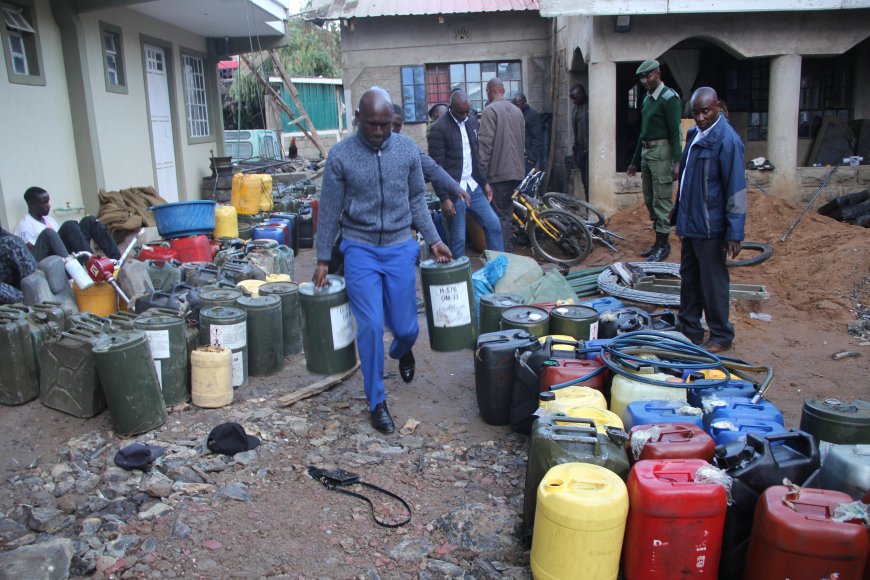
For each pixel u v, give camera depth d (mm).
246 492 3592
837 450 2920
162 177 11484
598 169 10133
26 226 6781
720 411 3408
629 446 3156
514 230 9523
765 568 2553
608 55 9836
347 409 4617
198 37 12914
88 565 3006
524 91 13805
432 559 3084
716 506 2625
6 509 3449
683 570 2666
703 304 5469
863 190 10117
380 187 4078
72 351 4289
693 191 5172
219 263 7094
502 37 13523
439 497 3582
